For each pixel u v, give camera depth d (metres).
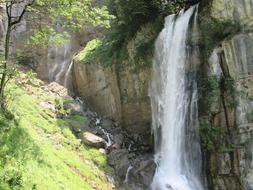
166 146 25.31
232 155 21.14
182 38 24.84
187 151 23.75
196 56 23.78
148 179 23.39
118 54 28.83
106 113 29.77
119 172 23.39
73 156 22.39
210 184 22.28
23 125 20.33
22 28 34.94
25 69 35.94
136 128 27.78
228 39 21.66
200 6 24.38
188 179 23.34
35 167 16.83
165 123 25.59
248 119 20.66
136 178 23.39
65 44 37.09
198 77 23.56
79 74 32.34
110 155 24.41
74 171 20.75
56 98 29.34
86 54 32.69
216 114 21.86
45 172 17.25
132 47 27.53
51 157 19.55
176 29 25.55
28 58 36.34
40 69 36.75
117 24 29.12
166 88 25.66
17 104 23.67
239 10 21.55
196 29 23.91
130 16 27.53
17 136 18.22
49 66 36.84
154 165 24.25
